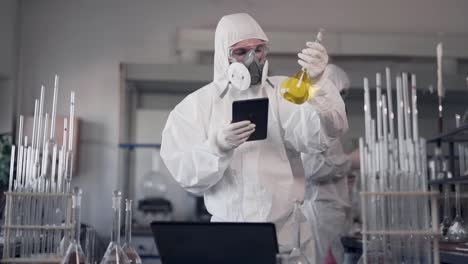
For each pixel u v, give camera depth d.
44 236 1.86
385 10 5.16
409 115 1.77
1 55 4.84
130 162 4.93
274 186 2.21
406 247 1.66
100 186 5.02
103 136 5.06
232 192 2.22
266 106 2.07
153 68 4.64
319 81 2.08
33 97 5.05
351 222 3.75
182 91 5.00
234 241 1.56
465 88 4.53
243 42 2.26
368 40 4.88
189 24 5.18
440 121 3.24
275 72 4.70
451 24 5.18
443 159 3.44
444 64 4.93
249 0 5.19
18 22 5.08
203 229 1.57
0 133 4.84
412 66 5.01
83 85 5.10
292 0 5.18
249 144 2.24
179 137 2.24
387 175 1.69
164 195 4.89
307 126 2.17
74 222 1.71
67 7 5.16
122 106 4.68
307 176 3.23
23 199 1.86
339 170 3.29
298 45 4.84
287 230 2.20
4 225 1.83
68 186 1.91
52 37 5.12
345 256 2.71
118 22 5.17
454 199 2.80
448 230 2.61
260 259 1.56
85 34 5.14
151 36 5.16
